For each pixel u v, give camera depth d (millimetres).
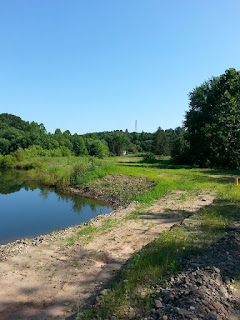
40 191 27984
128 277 6469
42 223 16109
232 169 42781
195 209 14586
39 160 52094
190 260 7074
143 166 45656
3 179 37219
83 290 6555
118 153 100938
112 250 9234
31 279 7203
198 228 10312
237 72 45125
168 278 6160
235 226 10133
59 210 19750
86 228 12109
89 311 5262
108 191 25234
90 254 8891
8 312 5746
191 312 4559
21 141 84500
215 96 46625
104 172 31453
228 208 13633
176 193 19656
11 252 9484
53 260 8469
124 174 30672
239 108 42219
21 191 27984
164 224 12070
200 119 48719
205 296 5020
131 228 11664
